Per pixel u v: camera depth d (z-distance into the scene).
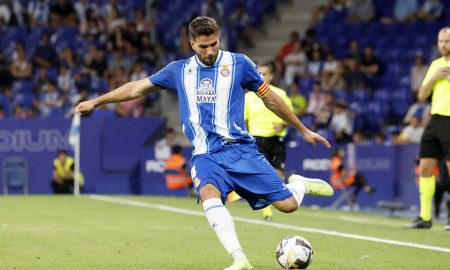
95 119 49.59
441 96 28.97
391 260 21.75
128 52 59.53
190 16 61.72
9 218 33.59
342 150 44.75
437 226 32.28
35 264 20.81
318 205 45.22
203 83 18.48
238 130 18.59
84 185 49.56
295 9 64.44
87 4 63.28
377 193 45.66
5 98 54.91
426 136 29.70
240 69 18.52
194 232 28.53
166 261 21.41
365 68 57.41
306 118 51.69
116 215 35.25
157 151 49.50
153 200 44.44
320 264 20.89
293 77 57.41
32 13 62.59
